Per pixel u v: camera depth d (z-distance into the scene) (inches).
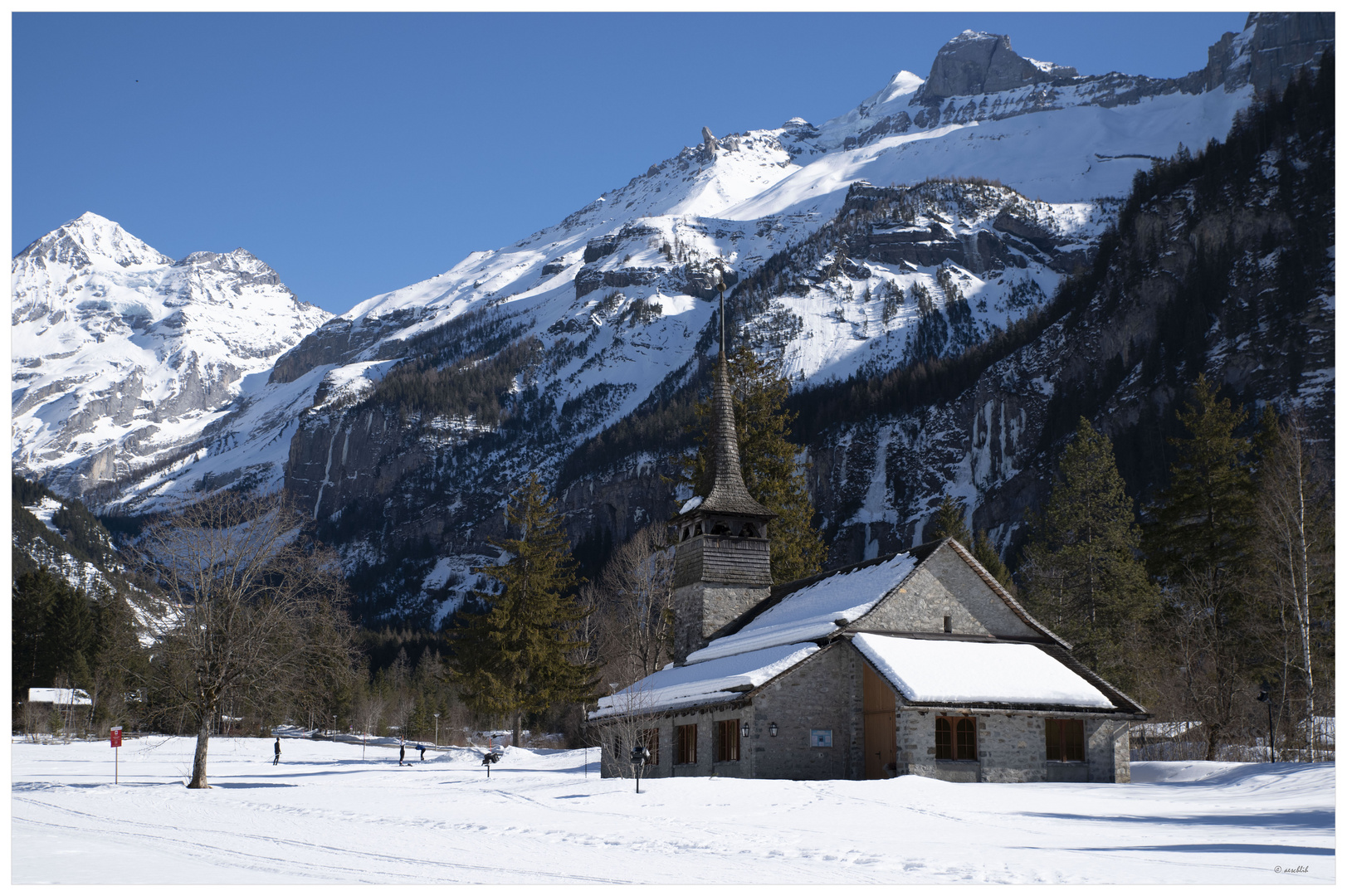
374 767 2593.5
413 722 4591.5
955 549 1712.6
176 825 1101.1
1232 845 791.7
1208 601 2411.4
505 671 3107.8
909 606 1669.5
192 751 3376.0
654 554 2827.3
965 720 1517.0
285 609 1804.9
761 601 2127.2
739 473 2190.0
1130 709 1568.7
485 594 3193.9
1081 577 2805.1
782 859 762.2
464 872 718.5
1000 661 1595.7
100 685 4308.6
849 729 1609.3
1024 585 3582.7
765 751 1565.0
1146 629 2568.9
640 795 1314.0
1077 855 748.0
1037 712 1497.3
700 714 1732.3
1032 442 6358.3
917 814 1052.5
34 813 1283.2
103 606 4874.5
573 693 3117.6
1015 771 1496.1
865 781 1419.8
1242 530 2393.0
